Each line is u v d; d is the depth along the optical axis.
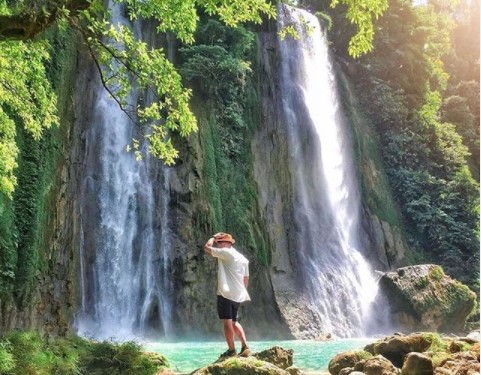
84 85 22.08
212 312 23.11
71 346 10.21
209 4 9.22
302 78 35.00
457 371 7.39
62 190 16.09
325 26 39.53
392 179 41.69
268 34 33.62
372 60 44.69
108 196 22.39
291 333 24.31
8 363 7.86
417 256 38.78
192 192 24.33
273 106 31.86
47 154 14.61
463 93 58.44
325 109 36.62
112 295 21.34
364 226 36.16
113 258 21.83
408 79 46.12
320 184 32.97
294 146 32.22
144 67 9.71
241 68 27.06
